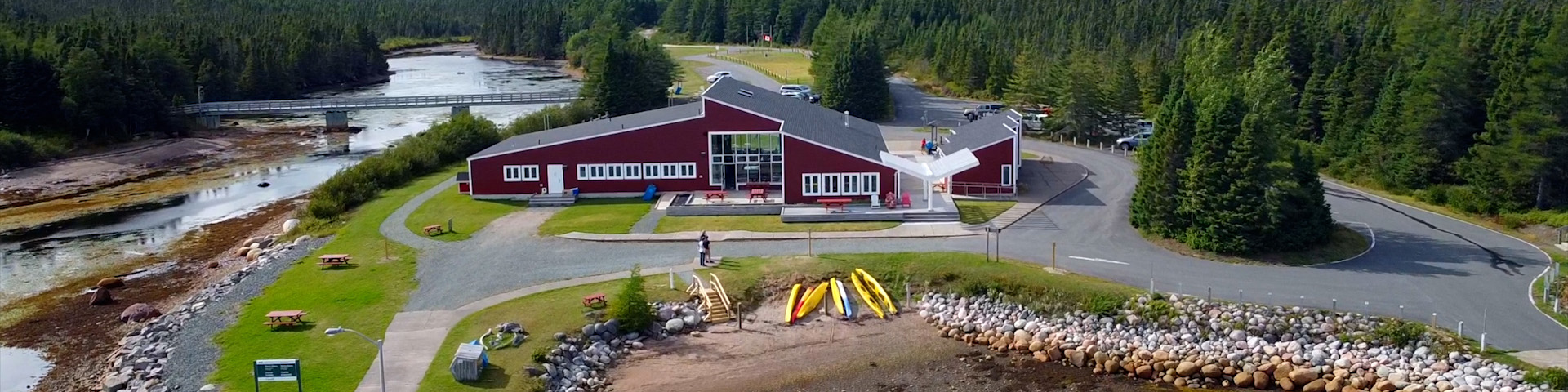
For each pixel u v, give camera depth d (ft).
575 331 153.69
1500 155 230.68
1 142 326.24
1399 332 146.30
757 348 155.74
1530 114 225.76
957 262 179.83
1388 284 171.83
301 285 179.93
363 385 133.80
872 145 247.09
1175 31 496.23
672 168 242.17
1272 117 207.00
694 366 149.59
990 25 561.02
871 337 159.53
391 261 192.95
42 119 369.09
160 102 402.31
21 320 172.86
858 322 164.96
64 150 354.13
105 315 174.60
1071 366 148.97
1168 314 157.28
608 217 221.87
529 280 178.40
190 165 345.31
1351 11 447.83
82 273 203.31
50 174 321.93
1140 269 180.96
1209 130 192.13
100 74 375.25
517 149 242.17
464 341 148.97
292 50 606.96
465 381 135.74
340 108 432.66
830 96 392.68
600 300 163.12
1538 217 220.02
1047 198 241.35
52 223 251.60
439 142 308.19
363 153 372.38
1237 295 165.27
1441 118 250.98
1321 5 479.41
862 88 387.96
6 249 223.71
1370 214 228.84
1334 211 231.91
